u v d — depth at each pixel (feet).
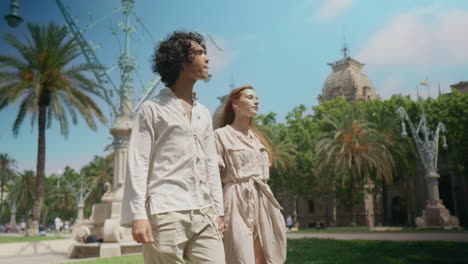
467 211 156.97
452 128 116.47
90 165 222.69
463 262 28.91
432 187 97.30
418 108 121.19
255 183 11.96
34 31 61.57
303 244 43.91
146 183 7.44
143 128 7.82
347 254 34.22
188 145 7.96
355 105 154.92
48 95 65.77
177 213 7.39
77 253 46.52
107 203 50.08
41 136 65.98
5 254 49.03
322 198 141.79
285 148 116.78
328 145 96.37
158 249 7.25
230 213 11.37
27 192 198.39
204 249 7.64
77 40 60.23
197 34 8.97
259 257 11.80
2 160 185.47
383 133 107.76
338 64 242.99
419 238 53.98
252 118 13.24
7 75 59.21
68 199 229.45
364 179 117.29
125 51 57.16
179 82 8.64
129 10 56.54
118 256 37.47
